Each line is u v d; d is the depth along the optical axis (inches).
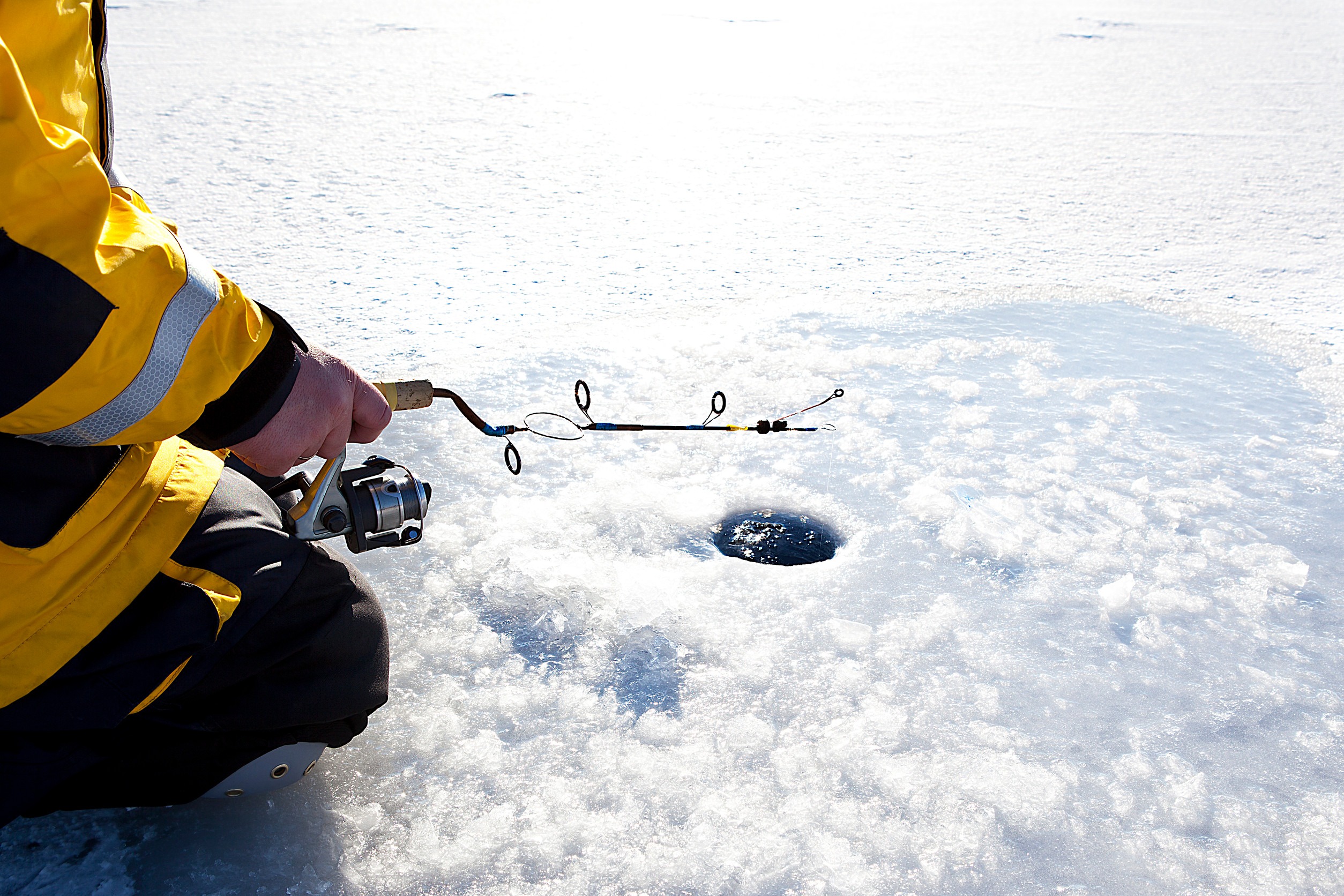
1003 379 142.7
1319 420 131.8
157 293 54.6
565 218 219.8
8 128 48.4
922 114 343.9
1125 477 116.5
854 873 65.2
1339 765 75.6
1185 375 145.1
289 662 66.4
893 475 116.0
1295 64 461.4
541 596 92.7
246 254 188.7
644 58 442.0
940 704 80.8
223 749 65.6
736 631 89.4
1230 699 82.4
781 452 121.0
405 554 99.1
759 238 209.2
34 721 57.7
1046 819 70.1
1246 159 289.0
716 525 106.3
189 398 56.9
